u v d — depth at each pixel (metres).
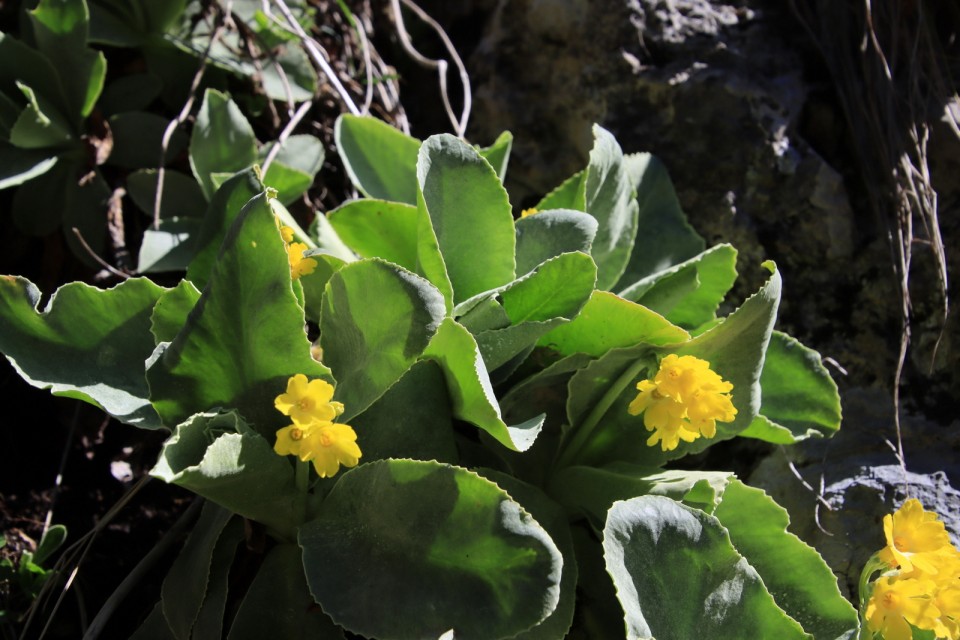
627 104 0.75
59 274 0.71
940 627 0.57
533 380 0.62
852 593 0.64
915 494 0.64
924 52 0.72
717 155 0.72
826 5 0.73
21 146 0.68
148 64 0.74
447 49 0.83
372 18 0.82
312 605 0.57
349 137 0.69
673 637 0.56
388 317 0.55
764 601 0.57
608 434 0.63
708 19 0.75
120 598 0.62
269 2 0.76
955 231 0.69
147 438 0.69
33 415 0.70
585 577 0.62
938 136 0.70
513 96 0.78
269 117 0.76
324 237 0.66
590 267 0.60
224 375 0.56
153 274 0.71
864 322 0.69
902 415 0.68
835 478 0.66
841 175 0.71
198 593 0.57
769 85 0.73
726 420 0.58
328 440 0.54
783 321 0.70
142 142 0.72
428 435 0.59
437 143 0.62
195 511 0.66
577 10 0.76
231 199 0.61
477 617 0.53
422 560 0.55
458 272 0.62
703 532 0.57
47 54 0.69
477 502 0.54
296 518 0.58
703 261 0.65
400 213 0.65
